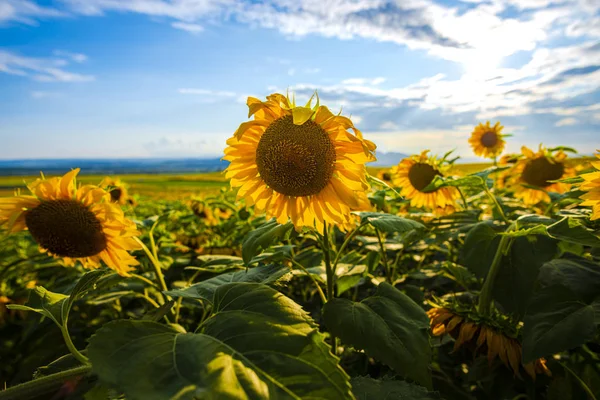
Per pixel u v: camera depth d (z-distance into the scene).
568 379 0.51
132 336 0.30
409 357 0.41
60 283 0.97
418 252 1.10
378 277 0.91
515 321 0.56
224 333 0.30
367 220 0.55
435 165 1.08
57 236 0.66
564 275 0.49
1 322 0.95
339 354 0.69
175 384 0.26
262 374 0.27
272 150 0.53
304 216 0.56
